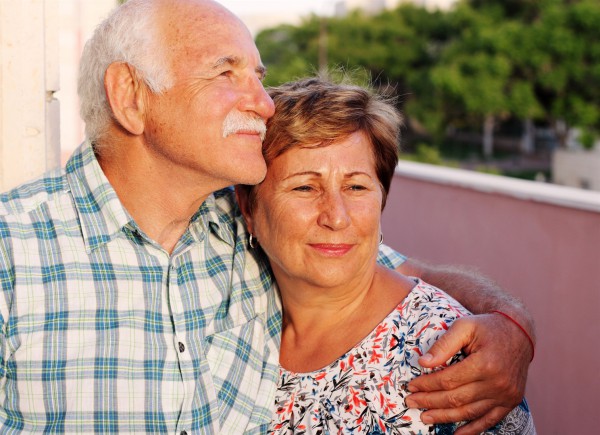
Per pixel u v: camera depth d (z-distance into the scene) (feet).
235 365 5.78
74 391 5.24
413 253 15.29
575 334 10.43
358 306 5.79
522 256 11.82
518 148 107.55
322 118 5.39
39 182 5.71
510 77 97.50
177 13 5.32
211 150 5.28
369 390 5.40
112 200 5.50
